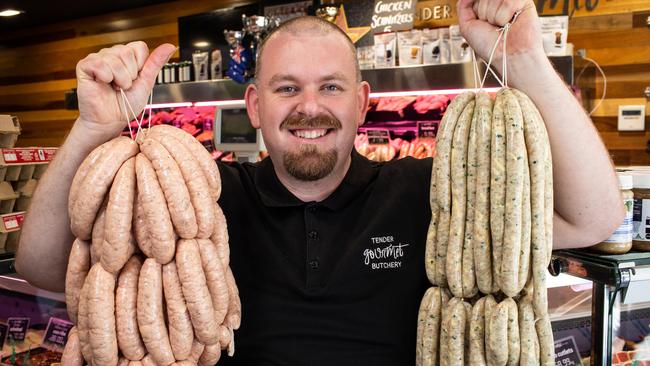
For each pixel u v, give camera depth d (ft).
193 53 14.46
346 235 5.64
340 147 5.62
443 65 10.33
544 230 4.23
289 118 5.51
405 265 5.53
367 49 11.47
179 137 4.22
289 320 5.36
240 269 5.61
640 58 12.35
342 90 5.57
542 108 4.47
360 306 5.39
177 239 3.97
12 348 7.08
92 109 4.29
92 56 4.30
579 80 12.99
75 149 4.40
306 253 5.56
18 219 7.51
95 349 3.77
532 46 4.31
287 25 5.66
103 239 3.89
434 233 4.62
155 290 3.84
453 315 4.42
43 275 4.96
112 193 3.80
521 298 4.41
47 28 20.45
